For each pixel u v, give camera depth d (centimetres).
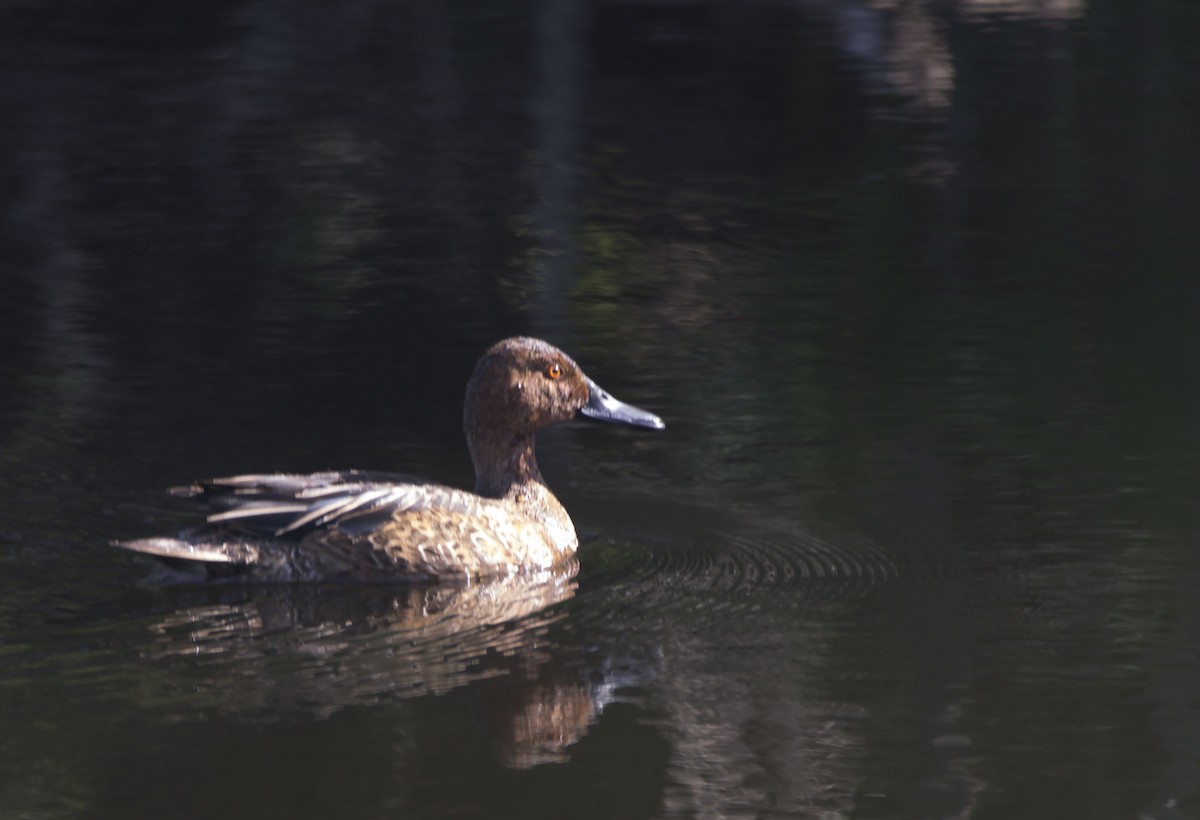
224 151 2617
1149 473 1253
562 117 2825
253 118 2862
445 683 905
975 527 1157
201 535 1066
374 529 1068
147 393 1505
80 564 1086
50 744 825
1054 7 3588
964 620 994
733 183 2380
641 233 2122
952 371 1548
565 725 848
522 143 2661
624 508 1225
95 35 3588
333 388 1523
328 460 1317
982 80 3023
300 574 1061
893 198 2267
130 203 2294
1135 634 966
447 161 2548
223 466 1299
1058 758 814
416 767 804
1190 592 1027
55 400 1482
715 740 833
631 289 1870
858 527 1166
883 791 784
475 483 1237
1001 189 2294
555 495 1255
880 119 2761
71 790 778
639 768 805
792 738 834
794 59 3228
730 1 3747
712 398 1493
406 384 1534
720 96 2966
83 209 2266
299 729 845
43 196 2331
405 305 1812
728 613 1012
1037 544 1120
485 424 1177
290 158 2569
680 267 1966
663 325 1733
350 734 839
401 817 755
